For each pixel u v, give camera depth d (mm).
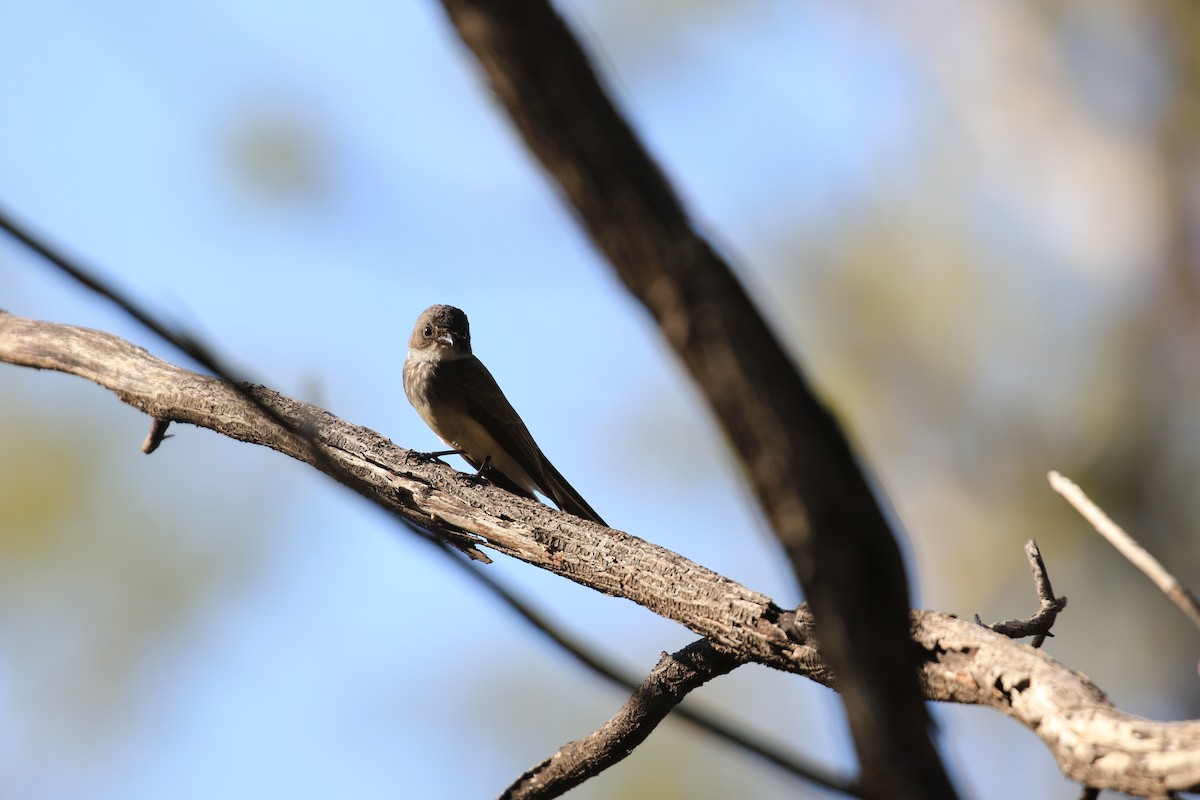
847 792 3273
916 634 5719
